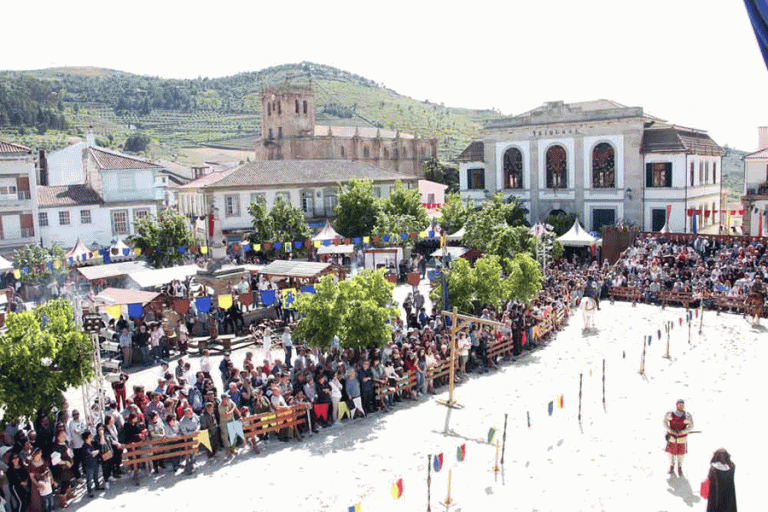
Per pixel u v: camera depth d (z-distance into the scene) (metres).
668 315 37.34
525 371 27.03
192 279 39.03
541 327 31.47
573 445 19.44
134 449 17.42
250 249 52.81
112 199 58.62
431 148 125.25
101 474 18.23
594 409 22.41
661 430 20.44
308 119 110.44
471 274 27.95
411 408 22.97
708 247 45.03
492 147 62.78
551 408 19.91
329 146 108.56
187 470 18.11
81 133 172.38
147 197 60.16
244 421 19.31
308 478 17.69
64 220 56.59
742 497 16.05
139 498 16.78
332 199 67.56
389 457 18.91
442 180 109.00
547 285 39.41
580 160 58.41
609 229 49.34
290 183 64.19
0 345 16.66
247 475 17.98
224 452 19.48
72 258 44.31
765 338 31.55
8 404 16.50
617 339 32.12
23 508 15.64
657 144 55.38
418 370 24.05
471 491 16.67
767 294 36.25
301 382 21.30
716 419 21.27
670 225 55.28
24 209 53.38
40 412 17.61
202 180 65.69
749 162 55.06
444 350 25.23
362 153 114.19
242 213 61.78
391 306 24.47
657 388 24.50
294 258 53.06
